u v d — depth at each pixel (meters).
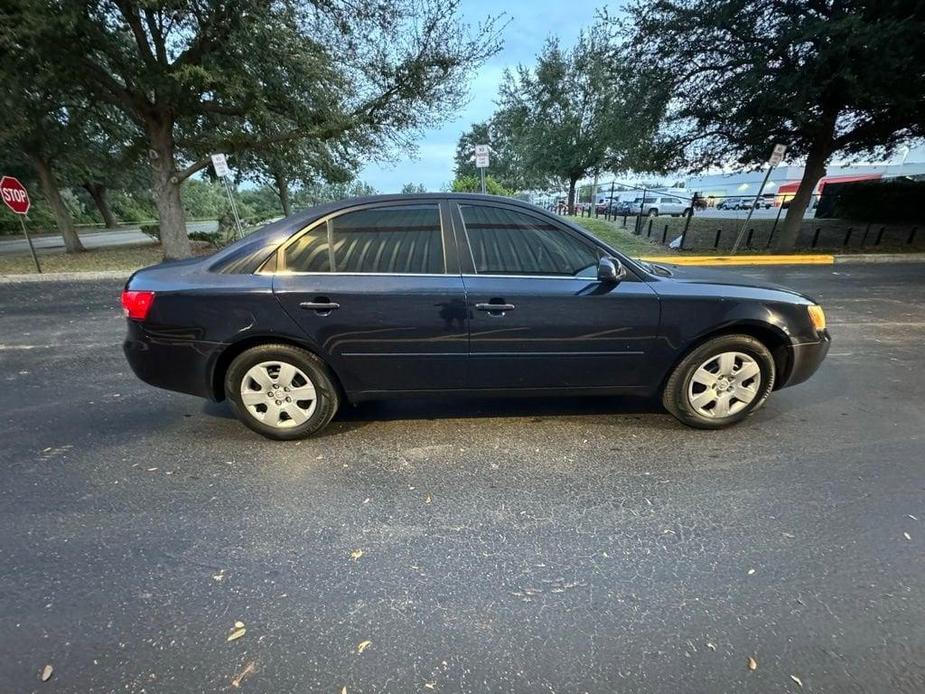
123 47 11.93
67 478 3.00
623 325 3.24
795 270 10.98
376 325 3.16
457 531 2.50
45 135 15.84
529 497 2.78
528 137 24.89
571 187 25.16
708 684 1.71
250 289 3.13
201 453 3.29
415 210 3.25
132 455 3.27
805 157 14.55
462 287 3.14
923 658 1.80
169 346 3.21
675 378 3.44
